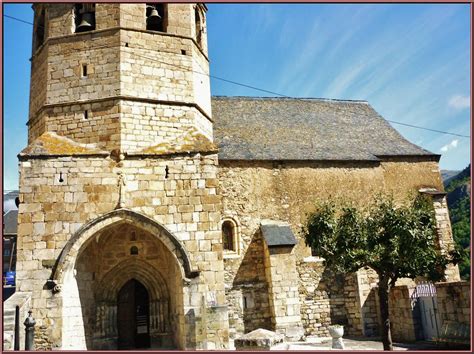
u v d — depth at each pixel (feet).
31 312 43.06
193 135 53.83
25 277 45.85
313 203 67.92
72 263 46.73
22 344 43.11
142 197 49.65
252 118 77.82
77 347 46.98
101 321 50.90
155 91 54.49
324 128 80.33
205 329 46.44
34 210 47.57
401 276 47.19
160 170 50.70
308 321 63.31
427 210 49.90
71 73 54.19
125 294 54.13
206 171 51.24
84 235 47.37
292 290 59.67
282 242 61.00
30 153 48.83
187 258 47.98
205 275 48.34
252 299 61.16
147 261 53.57
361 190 71.00
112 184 49.70
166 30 57.47
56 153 49.26
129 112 52.37
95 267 52.06
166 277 53.72
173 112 55.06
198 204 50.21
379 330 64.54
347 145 76.07
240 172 66.13
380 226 47.98
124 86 52.80
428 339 57.11
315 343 57.26
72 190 48.73
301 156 69.67
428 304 57.26
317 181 69.41
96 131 51.90
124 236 53.88
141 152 50.93
